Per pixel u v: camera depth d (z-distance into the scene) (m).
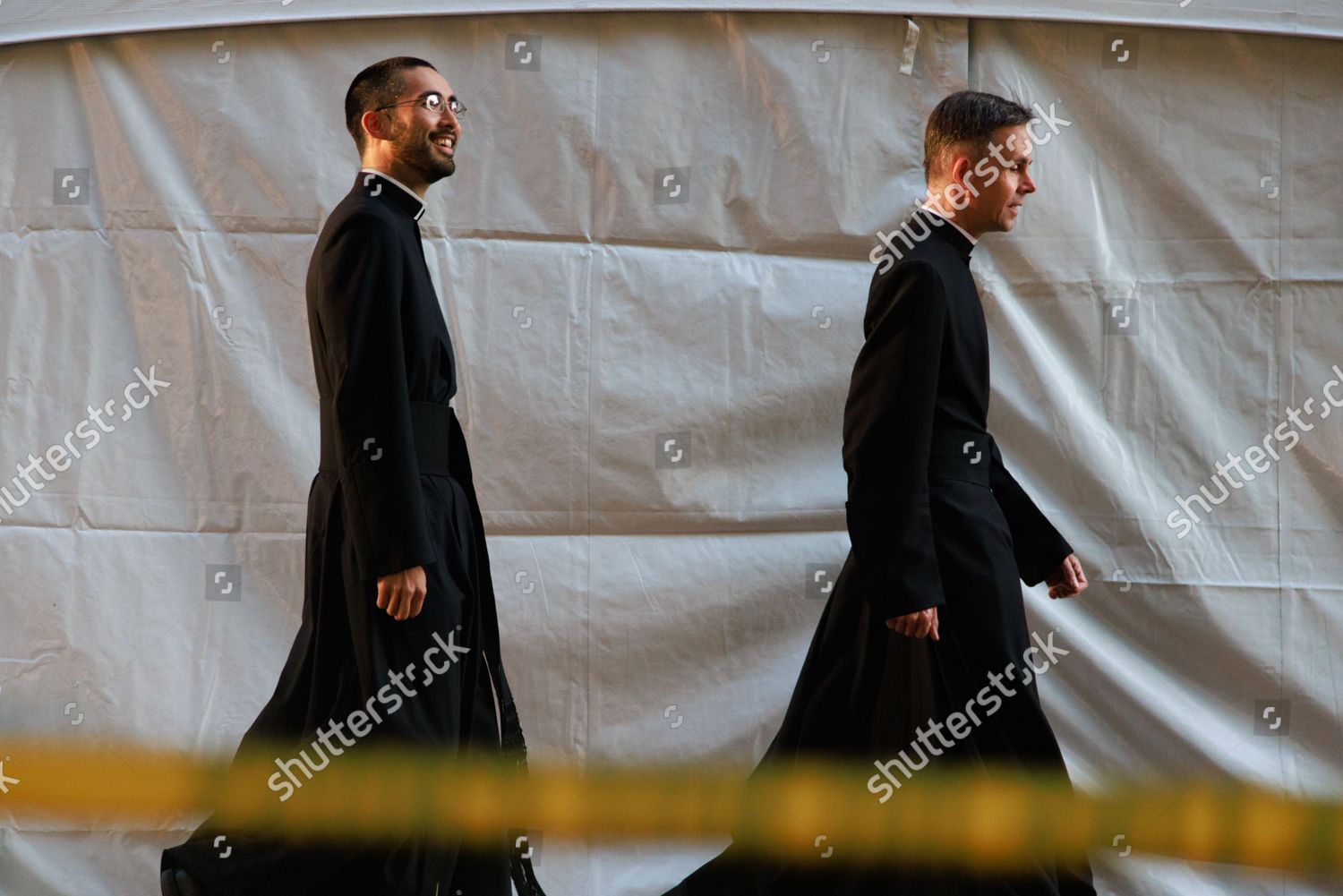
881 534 5.09
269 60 6.31
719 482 6.33
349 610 4.99
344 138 6.31
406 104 5.20
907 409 5.11
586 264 6.33
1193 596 6.20
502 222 6.31
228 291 6.30
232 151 6.30
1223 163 6.27
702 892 5.52
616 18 6.31
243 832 5.00
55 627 6.23
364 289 4.93
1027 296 6.33
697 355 6.34
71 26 6.24
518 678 6.28
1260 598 6.19
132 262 6.30
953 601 5.14
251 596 6.29
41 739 6.20
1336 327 6.22
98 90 6.30
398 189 5.24
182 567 6.29
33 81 6.32
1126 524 6.24
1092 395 6.30
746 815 5.51
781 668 6.31
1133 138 6.30
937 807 5.19
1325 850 6.02
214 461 6.30
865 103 6.31
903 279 5.20
